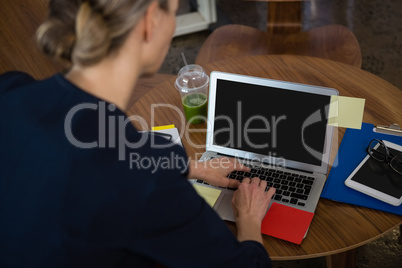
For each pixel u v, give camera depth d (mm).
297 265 1946
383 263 1920
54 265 697
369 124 1444
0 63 2178
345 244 1150
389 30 3004
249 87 1331
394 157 1292
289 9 2170
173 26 792
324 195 1259
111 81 736
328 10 3191
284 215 1215
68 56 704
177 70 2898
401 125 1434
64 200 685
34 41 759
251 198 1178
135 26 704
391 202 1206
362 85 1580
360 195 1249
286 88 1293
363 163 1310
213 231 806
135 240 710
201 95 1482
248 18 3174
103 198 687
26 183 703
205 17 3125
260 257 925
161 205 729
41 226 691
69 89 721
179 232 751
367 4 3207
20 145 713
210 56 2135
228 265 823
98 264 706
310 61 1696
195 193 805
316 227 1195
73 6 684
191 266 762
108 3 655
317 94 1266
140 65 766
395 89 1559
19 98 741
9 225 710
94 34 656
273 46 2166
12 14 2201
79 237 684
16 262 714
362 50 2900
